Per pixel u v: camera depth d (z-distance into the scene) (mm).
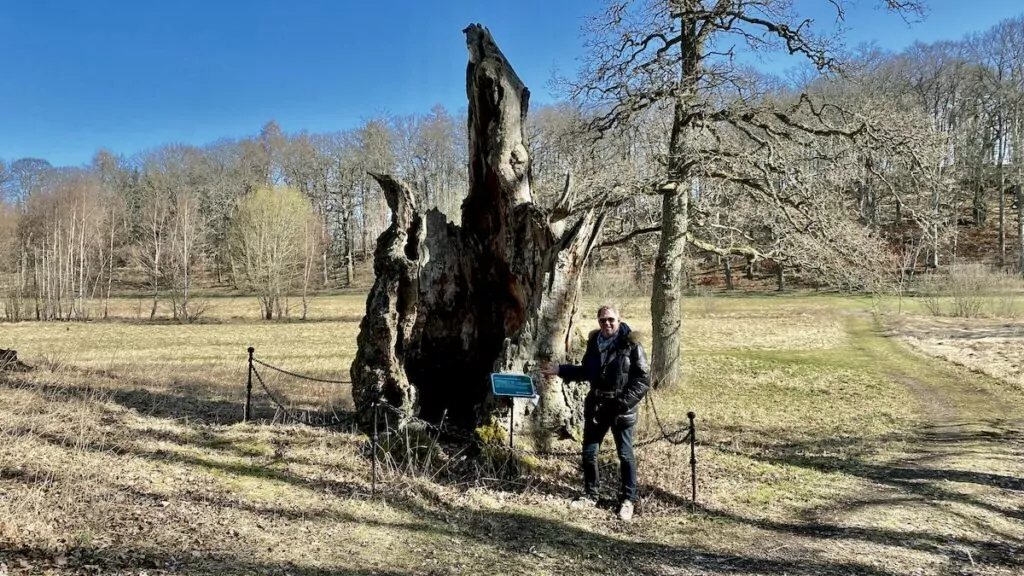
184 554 4391
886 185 14078
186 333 31688
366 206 68500
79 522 4684
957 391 15961
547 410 7812
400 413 7922
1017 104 46781
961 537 5914
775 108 13547
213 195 68625
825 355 22531
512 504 6254
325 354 22594
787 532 5992
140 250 53562
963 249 52531
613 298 28656
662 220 14992
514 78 8930
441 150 60000
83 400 8719
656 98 13727
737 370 19000
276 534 4961
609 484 7016
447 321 9391
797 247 14188
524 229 8633
